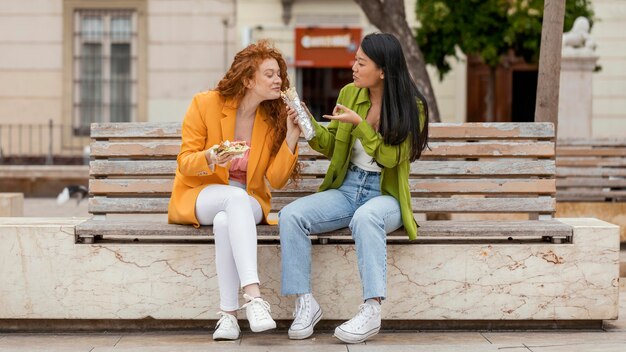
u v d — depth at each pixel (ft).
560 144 26.37
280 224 14.28
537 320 15.15
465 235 14.74
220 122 14.85
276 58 14.92
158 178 16.16
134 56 56.49
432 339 14.57
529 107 54.24
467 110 54.60
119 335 14.96
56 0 56.29
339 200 14.70
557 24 19.17
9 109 56.70
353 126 14.67
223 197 14.25
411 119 14.20
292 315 14.93
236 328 14.28
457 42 41.68
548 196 16.26
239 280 14.33
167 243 15.15
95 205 15.99
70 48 56.39
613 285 14.89
